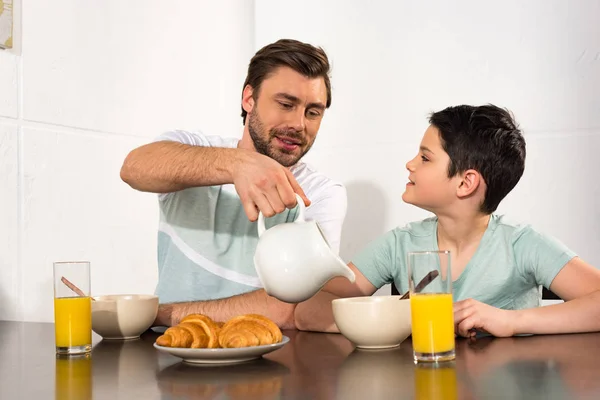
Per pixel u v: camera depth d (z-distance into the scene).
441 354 0.81
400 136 2.22
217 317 1.31
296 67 1.54
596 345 0.93
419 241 1.42
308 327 1.21
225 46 2.38
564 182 2.02
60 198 1.76
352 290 1.42
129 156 1.27
